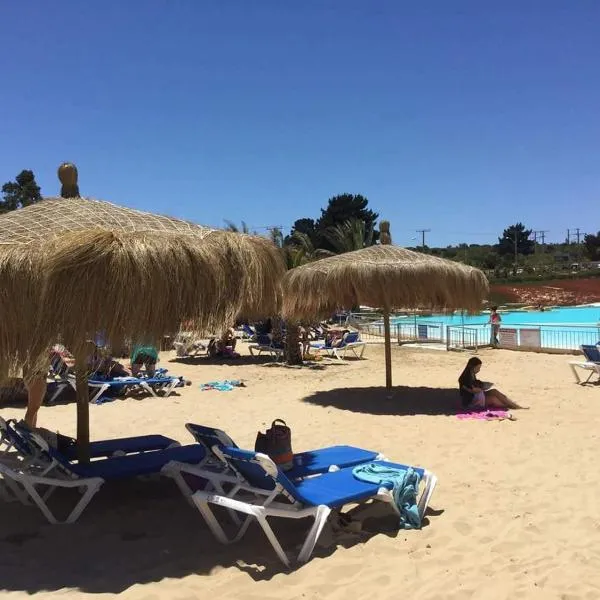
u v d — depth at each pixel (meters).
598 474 6.02
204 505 4.44
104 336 3.83
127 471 4.94
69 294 3.67
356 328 26.45
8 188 33.50
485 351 18.91
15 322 3.72
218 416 9.44
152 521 4.91
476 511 5.05
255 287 4.40
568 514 4.96
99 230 3.91
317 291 9.98
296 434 8.05
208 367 15.63
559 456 6.68
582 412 9.09
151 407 10.26
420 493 5.35
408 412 9.35
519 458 6.62
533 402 9.99
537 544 4.41
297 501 4.24
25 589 3.73
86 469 4.99
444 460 6.61
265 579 3.90
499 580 3.85
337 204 65.81
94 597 3.62
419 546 4.37
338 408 9.84
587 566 4.05
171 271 3.94
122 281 3.73
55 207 4.63
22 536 4.57
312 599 3.64
